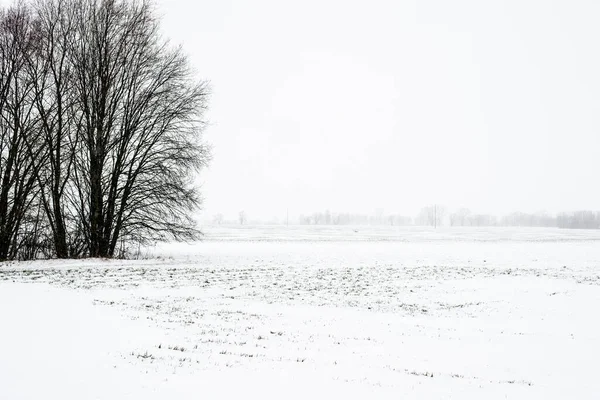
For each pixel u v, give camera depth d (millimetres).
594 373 10711
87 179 32781
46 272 25438
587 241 75688
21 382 7406
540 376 10383
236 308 17547
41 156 32344
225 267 31734
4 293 17312
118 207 34781
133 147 34219
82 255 32812
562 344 13539
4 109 30531
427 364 10852
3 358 8688
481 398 8266
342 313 17516
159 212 34156
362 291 23062
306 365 9773
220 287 22781
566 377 10352
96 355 9258
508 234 112812
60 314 13484
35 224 31828
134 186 33719
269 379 8414
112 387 7387
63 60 32531
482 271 31859
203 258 38250
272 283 24875
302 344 12109
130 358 9195
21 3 31094
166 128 34281
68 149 32812
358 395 7832
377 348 12195
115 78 33781
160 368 8648
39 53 30906
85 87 32344
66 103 32750
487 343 13445
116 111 34062
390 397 7855
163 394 7199
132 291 20172
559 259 41531
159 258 36031
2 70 30391
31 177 30703
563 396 8844
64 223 32438
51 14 32125
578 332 15359
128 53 34188
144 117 34344
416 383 8945
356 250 51281
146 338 11219
